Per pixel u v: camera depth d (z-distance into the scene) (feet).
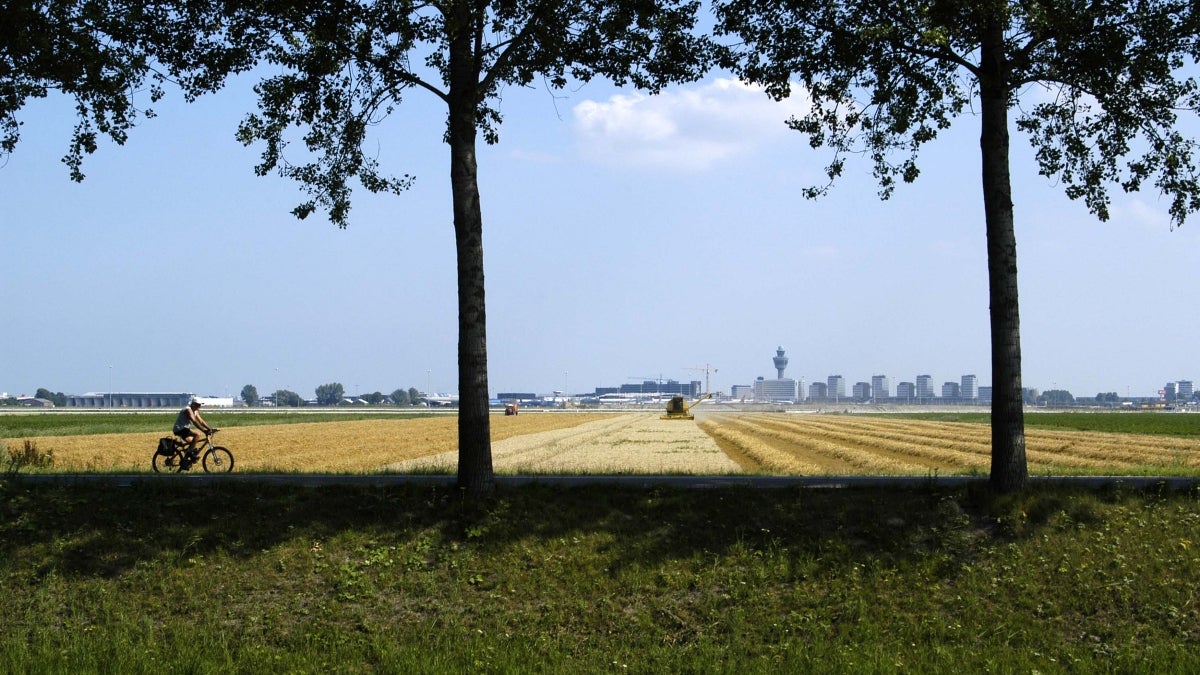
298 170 66.85
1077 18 53.88
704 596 49.06
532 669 43.09
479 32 56.95
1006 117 57.16
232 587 50.85
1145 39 56.24
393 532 54.95
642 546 52.90
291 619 48.65
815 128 64.23
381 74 61.21
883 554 52.06
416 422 365.81
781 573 50.67
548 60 60.13
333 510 57.16
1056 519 54.08
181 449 95.14
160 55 60.75
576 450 178.81
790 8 57.72
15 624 48.39
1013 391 57.31
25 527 55.16
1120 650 44.19
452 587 50.72
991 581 49.88
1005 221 56.70
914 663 43.21
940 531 53.67
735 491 58.49
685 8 59.26
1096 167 62.80
